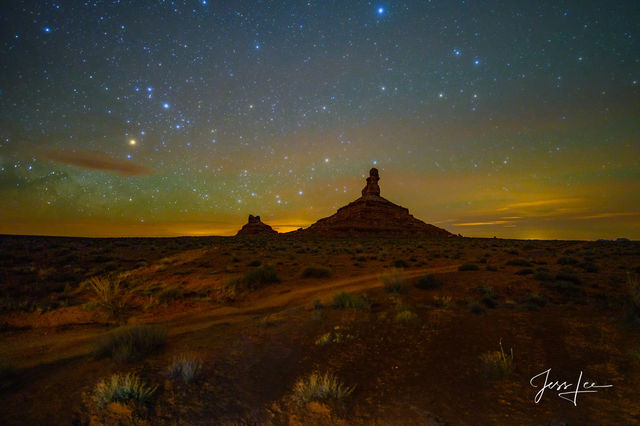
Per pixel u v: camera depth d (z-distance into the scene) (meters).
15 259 21.97
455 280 14.20
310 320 8.47
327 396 4.55
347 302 9.83
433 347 6.34
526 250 34.91
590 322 7.71
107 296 11.43
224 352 6.32
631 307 7.94
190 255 27.00
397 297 10.97
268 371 5.48
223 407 4.39
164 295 13.02
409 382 4.95
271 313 10.29
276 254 29.80
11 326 9.50
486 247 41.22
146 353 6.38
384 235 87.81
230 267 20.73
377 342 6.72
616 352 5.70
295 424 4.01
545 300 10.38
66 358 6.52
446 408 4.21
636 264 20.23
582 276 15.56
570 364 5.34
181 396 4.64
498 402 4.30
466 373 5.16
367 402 4.42
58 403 4.52
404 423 3.93
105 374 5.40
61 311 11.09
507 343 6.41
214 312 10.97
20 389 5.01
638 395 4.23
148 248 32.12
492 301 10.20
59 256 24.41
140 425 4.01
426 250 37.25
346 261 25.36
